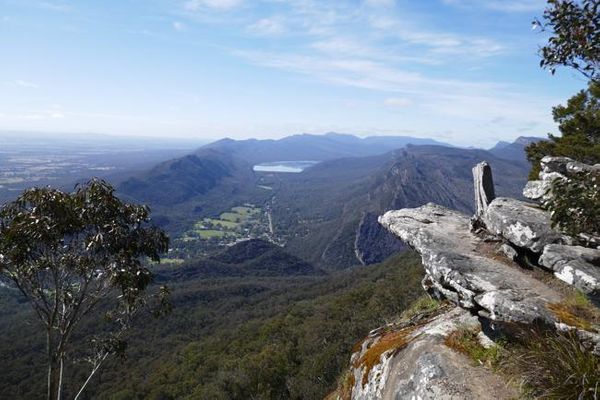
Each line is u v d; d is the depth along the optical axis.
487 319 5.83
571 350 4.55
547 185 7.02
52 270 8.30
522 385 4.71
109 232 8.41
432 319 7.91
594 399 4.05
